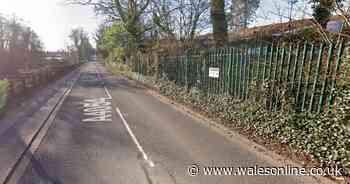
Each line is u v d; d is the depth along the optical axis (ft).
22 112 29.84
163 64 47.32
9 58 70.38
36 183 12.71
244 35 43.57
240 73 22.81
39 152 16.89
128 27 77.00
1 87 29.22
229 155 16.33
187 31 61.21
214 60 27.58
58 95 44.42
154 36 79.20
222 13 37.37
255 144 18.26
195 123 24.88
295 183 12.68
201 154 16.53
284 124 16.93
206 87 29.48
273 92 18.51
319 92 14.99
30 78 47.98
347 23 16.26
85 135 20.74
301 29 24.57
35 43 115.96
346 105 12.78
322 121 14.24
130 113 29.66
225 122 24.00
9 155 16.43
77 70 150.10
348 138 12.55
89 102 37.52
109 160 15.55
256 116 19.76
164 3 64.85
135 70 76.38
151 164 14.98
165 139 19.69
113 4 75.05
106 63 197.98
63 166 14.66
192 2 60.49
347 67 13.11
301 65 16.24
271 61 18.80
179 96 37.19
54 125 24.00
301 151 15.40
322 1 19.44
